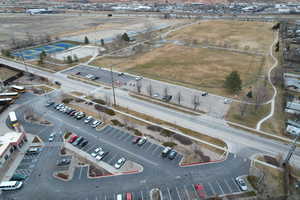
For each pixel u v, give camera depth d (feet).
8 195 160.15
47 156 195.00
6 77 361.10
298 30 568.82
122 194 157.89
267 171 171.32
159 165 181.88
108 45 527.40
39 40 582.76
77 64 415.44
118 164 181.27
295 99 266.36
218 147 199.11
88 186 165.17
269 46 473.67
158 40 561.43
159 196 155.43
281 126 223.92
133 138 214.69
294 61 385.50
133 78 348.18
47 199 156.35
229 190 157.28
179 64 396.98
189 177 169.58
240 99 277.64
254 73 349.20
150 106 270.46
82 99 288.51
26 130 229.86
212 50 464.65
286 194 150.61
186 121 239.50
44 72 380.99
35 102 284.41
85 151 199.52
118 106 271.90
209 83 322.55
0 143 197.36
